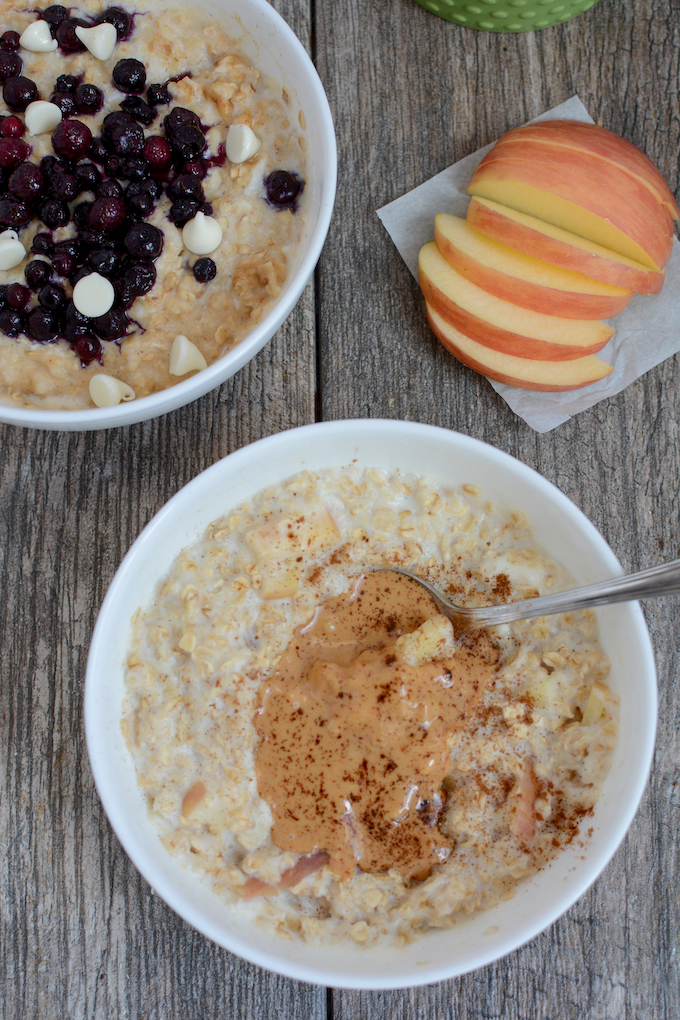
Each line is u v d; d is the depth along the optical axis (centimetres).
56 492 49
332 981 42
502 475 45
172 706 44
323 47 50
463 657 45
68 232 45
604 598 43
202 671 44
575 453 50
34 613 48
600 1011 47
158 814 44
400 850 44
